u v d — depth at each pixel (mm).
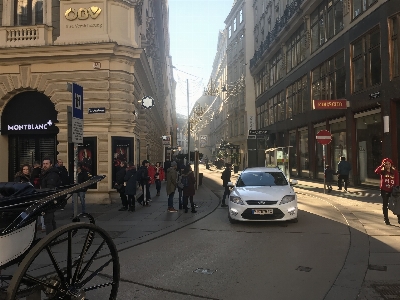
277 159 23656
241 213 9391
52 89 14102
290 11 28516
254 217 9289
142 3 16938
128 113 14438
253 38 45250
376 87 16672
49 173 8430
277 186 10188
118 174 12211
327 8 22438
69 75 14039
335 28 21250
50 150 14930
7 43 14117
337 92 21016
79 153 13953
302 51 26922
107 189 13867
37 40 14094
